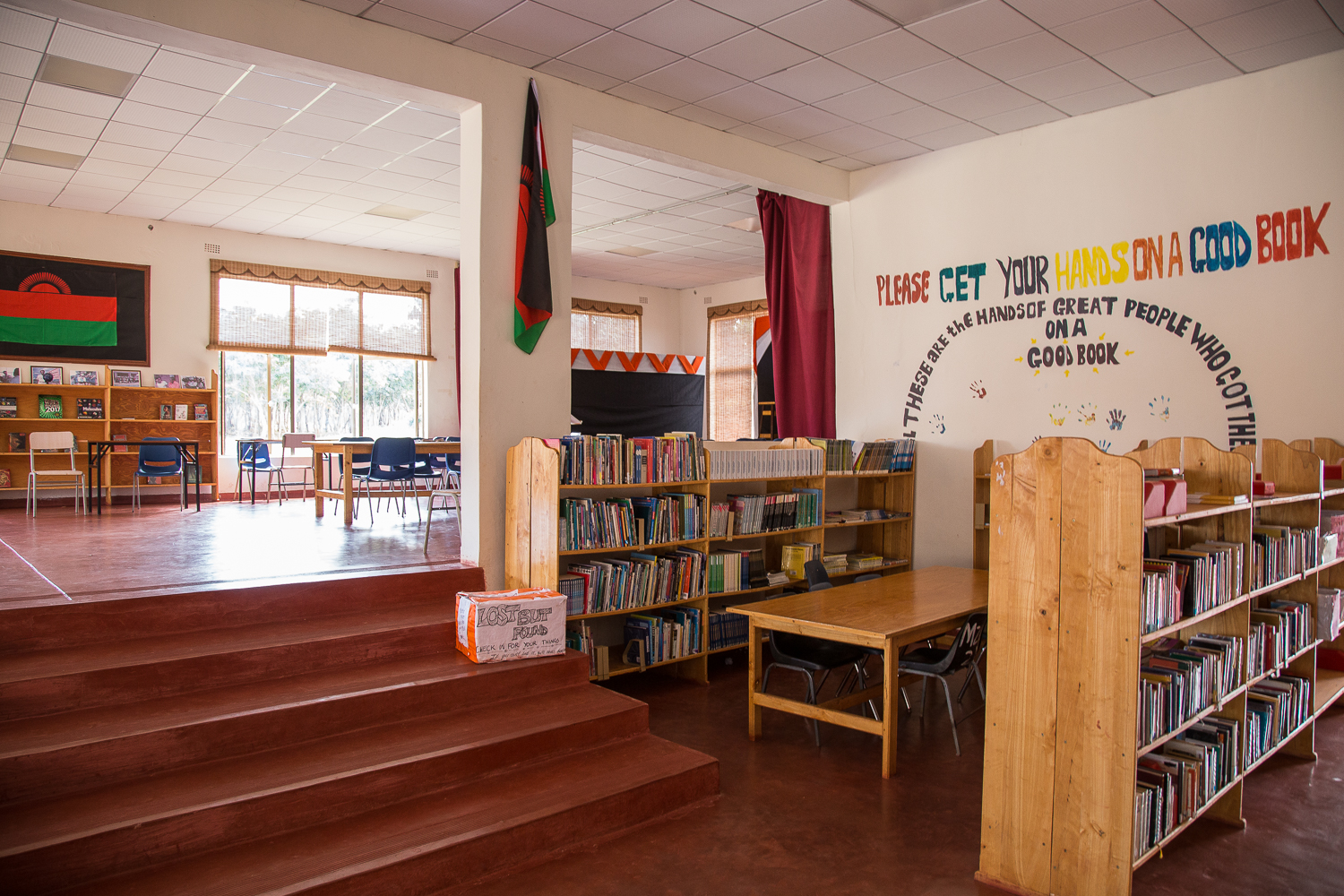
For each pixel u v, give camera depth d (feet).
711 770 12.17
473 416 16.65
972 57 16.57
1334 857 10.48
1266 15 14.75
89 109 20.72
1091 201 19.25
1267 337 16.85
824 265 24.27
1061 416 19.74
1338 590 14.99
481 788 11.22
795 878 9.84
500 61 16.74
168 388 32.48
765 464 19.36
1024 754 9.37
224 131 22.25
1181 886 9.73
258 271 34.45
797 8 14.66
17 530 22.33
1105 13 14.75
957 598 15.12
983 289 21.07
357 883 8.94
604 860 10.29
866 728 13.14
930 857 10.34
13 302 29.68
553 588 15.33
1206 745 10.73
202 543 19.70
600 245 36.01
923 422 22.31
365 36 15.02
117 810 9.25
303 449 36.83
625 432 22.56
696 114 19.63
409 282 38.32
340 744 11.38
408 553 18.34
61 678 10.78
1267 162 16.87
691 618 18.06
